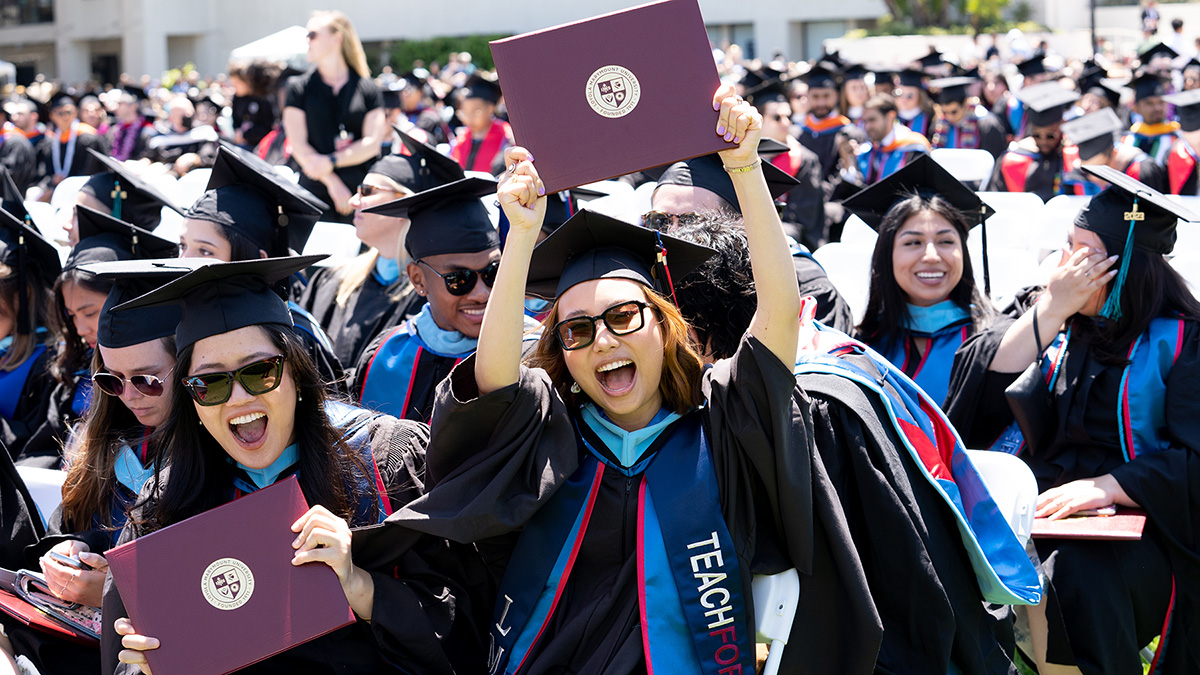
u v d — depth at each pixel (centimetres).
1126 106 1228
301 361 261
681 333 252
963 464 286
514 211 228
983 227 414
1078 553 327
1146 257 343
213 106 1595
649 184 575
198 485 264
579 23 230
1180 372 336
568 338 244
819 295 424
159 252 435
